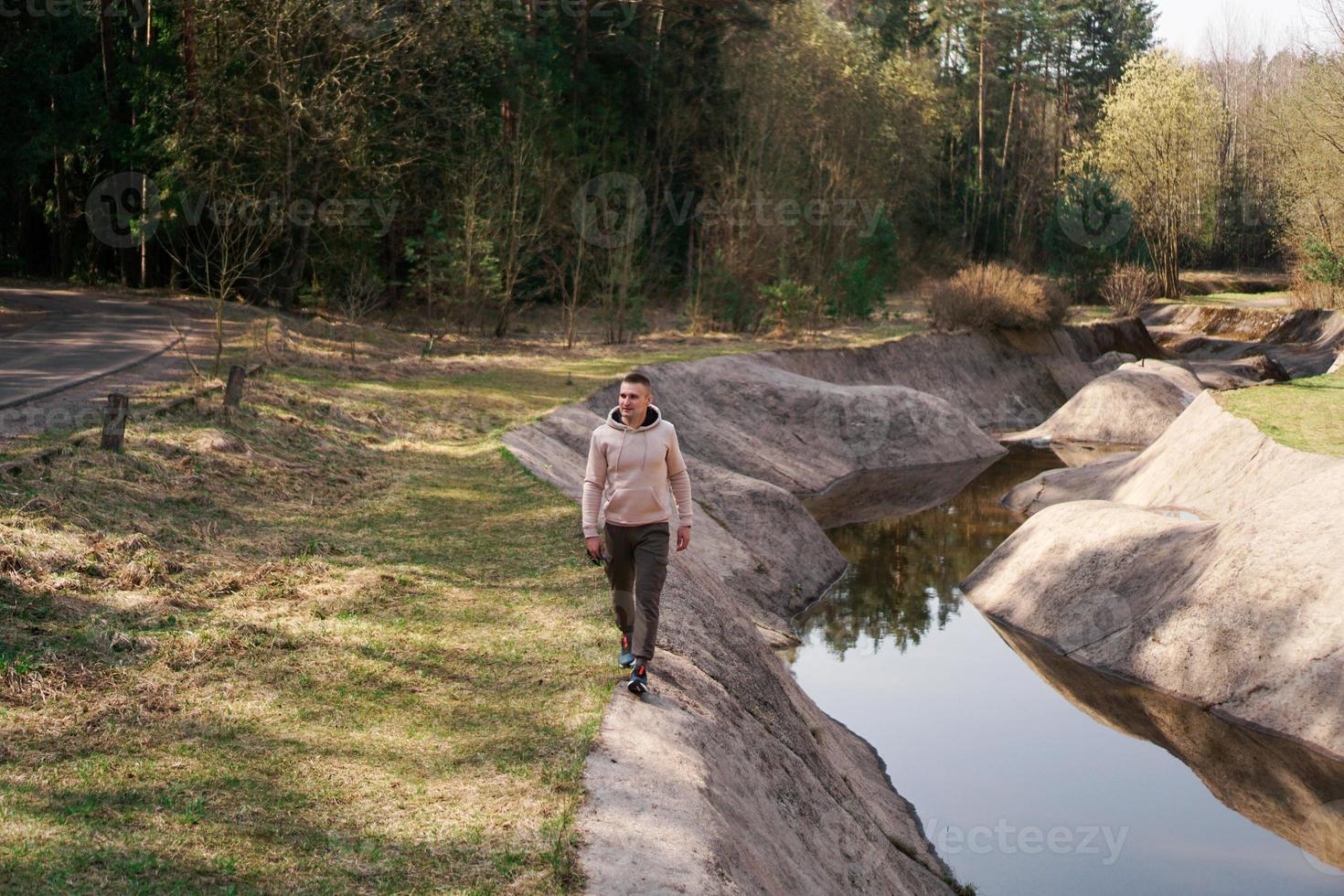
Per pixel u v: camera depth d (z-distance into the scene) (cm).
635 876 488
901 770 1201
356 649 764
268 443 1405
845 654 1602
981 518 2561
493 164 3456
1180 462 2198
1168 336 5703
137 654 703
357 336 2909
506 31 3669
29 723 584
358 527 1134
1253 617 1413
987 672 1541
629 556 712
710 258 4100
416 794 555
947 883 920
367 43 3186
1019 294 4600
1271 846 1029
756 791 705
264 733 614
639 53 4072
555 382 2503
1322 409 2172
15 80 3119
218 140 3150
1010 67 7831
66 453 1084
